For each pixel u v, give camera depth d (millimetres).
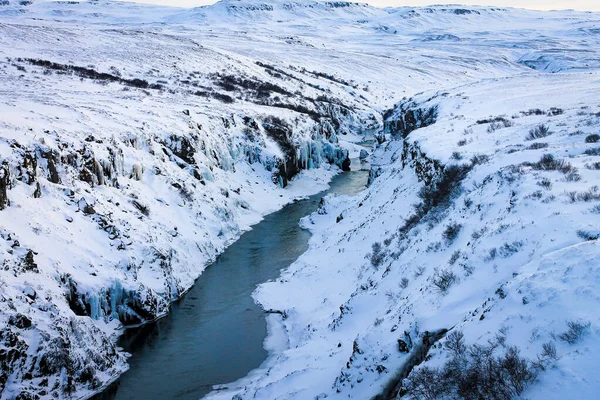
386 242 25562
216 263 32031
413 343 11602
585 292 8852
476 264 13016
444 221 20453
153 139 37406
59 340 18188
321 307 23125
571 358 7789
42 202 24188
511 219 14234
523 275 10336
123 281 23891
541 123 31203
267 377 16828
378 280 19953
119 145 32625
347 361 14672
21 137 25031
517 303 9578
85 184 27828
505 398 7871
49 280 20547
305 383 14641
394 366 11633
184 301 26578
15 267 19453
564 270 9656
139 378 19641
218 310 25453
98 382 18984
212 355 21172
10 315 17375
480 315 10078
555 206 13766
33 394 16719
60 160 26734
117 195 29875
